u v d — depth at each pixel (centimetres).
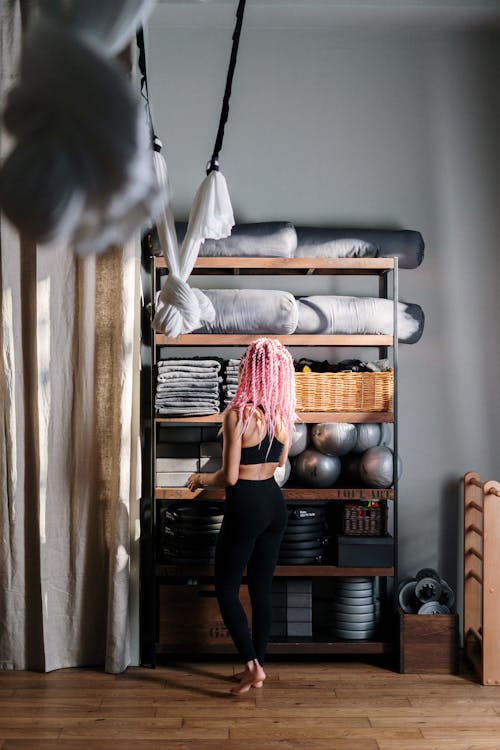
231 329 384
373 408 386
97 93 118
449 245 438
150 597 402
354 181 439
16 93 120
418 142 440
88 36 141
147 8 147
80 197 123
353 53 441
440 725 319
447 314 437
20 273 380
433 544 436
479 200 439
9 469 379
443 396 436
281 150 438
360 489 387
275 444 353
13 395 378
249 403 351
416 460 437
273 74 439
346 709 335
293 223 437
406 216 439
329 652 385
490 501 361
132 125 121
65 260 382
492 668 363
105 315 385
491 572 362
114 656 378
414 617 379
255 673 348
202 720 323
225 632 385
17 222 122
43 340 376
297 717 326
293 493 385
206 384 379
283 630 396
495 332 437
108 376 386
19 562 382
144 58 314
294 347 439
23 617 384
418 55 438
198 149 436
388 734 310
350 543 387
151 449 386
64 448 387
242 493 346
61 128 119
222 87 438
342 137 439
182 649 384
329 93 440
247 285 436
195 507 398
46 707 337
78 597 388
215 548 373
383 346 418
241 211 437
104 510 389
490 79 438
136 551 387
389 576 409
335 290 436
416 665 379
